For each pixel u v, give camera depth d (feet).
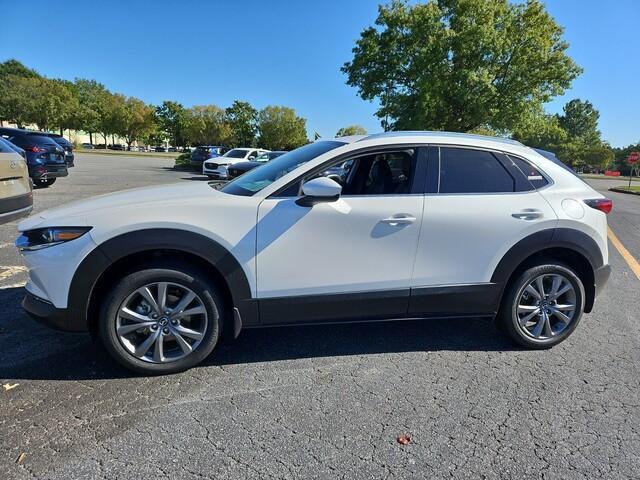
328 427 7.65
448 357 10.40
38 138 35.91
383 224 9.46
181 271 8.82
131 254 8.62
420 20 81.25
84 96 247.70
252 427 7.59
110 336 8.70
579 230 10.43
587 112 307.17
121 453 6.82
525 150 10.83
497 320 10.96
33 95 168.66
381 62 90.94
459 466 6.81
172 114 232.32
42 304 8.65
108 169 68.64
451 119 86.22
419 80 80.48
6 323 11.18
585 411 8.37
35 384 8.64
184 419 7.74
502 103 83.76
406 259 9.71
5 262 16.12
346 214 9.30
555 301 10.85
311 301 9.48
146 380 8.96
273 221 9.05
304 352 10.44
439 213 9.73
